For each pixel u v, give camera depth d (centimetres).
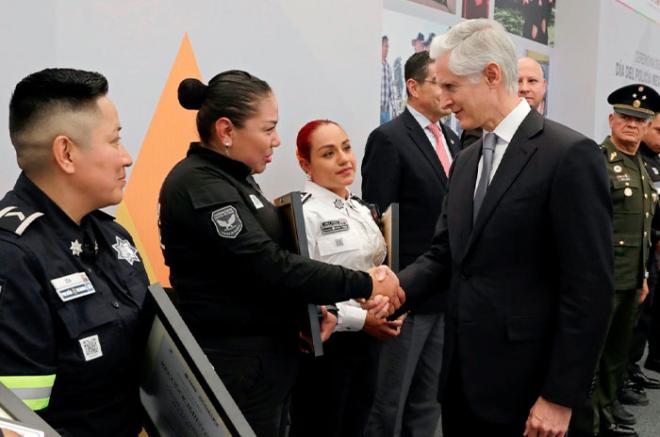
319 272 146
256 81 153
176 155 196
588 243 131
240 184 150
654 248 346
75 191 95
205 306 144
